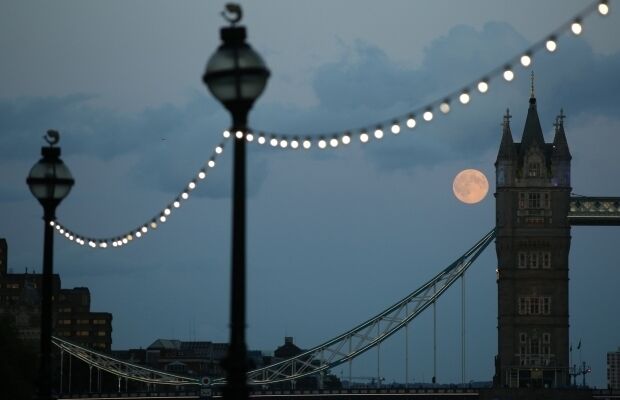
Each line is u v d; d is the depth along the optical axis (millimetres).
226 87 58094
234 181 59250
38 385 88875
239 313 59000
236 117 58938
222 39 58875
